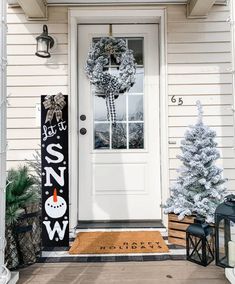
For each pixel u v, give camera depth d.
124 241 2.38
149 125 2.89
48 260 2.07
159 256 2.12
